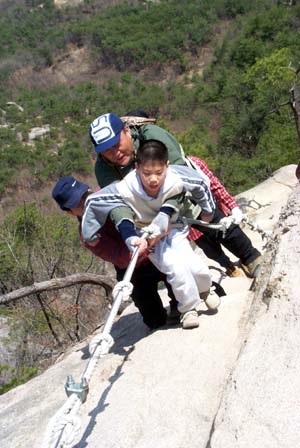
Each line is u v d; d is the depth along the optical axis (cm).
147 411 304
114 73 8225
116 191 338
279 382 259
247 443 240
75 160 4859
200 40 7481
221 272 462
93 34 8869
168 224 337
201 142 3519
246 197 834
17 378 647
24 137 6031
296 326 284
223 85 4800
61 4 12281
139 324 439
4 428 356
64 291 922
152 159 322
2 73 9306
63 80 8775
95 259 1054
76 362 419
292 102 1162
